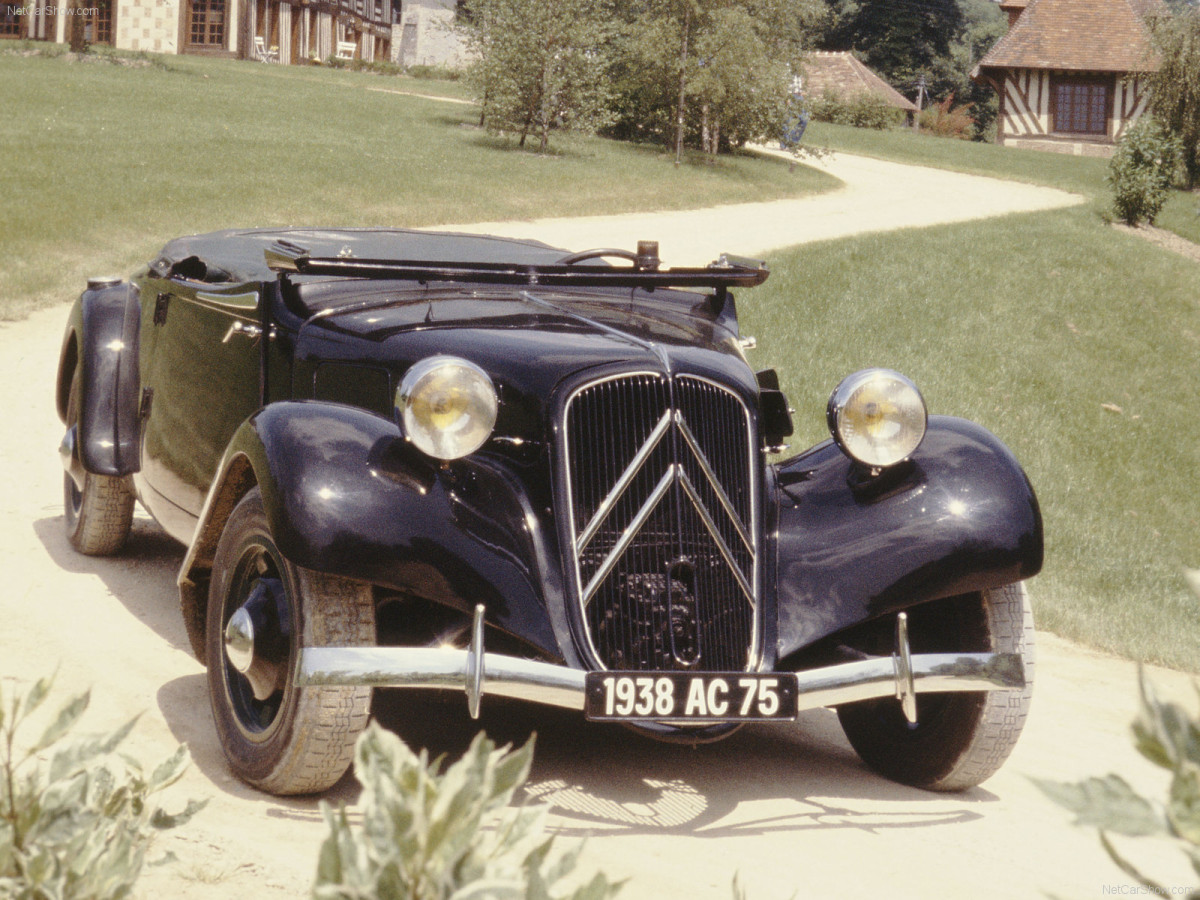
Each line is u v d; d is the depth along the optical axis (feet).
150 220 57.82
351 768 11.32
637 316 13.87
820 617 11.91
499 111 100.27
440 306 13.53
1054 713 16.69
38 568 17.57
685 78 108.78
